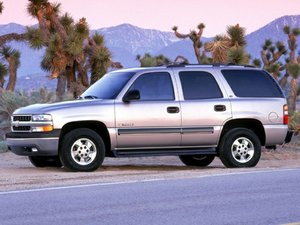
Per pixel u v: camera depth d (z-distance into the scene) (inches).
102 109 576.1
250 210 363.6
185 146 601.0
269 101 623.8
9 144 589.3
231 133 609.6
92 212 361.1
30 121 573.9
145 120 585.0
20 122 581.0
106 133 581.6
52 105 579.2
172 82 599.5
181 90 600.4
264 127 619.8
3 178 521.0
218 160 754.8
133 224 328.2
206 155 671.1
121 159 747.4
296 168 582.6
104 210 367.2
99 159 576.4
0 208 374.9
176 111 593.0
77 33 1067.3
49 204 387.2
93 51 1102.4
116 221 335.9
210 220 336.2
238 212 357.4
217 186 458.0
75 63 1106.1
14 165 668.7
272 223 327.3
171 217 345.4
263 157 802.8
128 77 593.6
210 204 383.9
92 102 578.9
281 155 826.2
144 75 593.9
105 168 633.6
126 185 466.0
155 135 587.8
